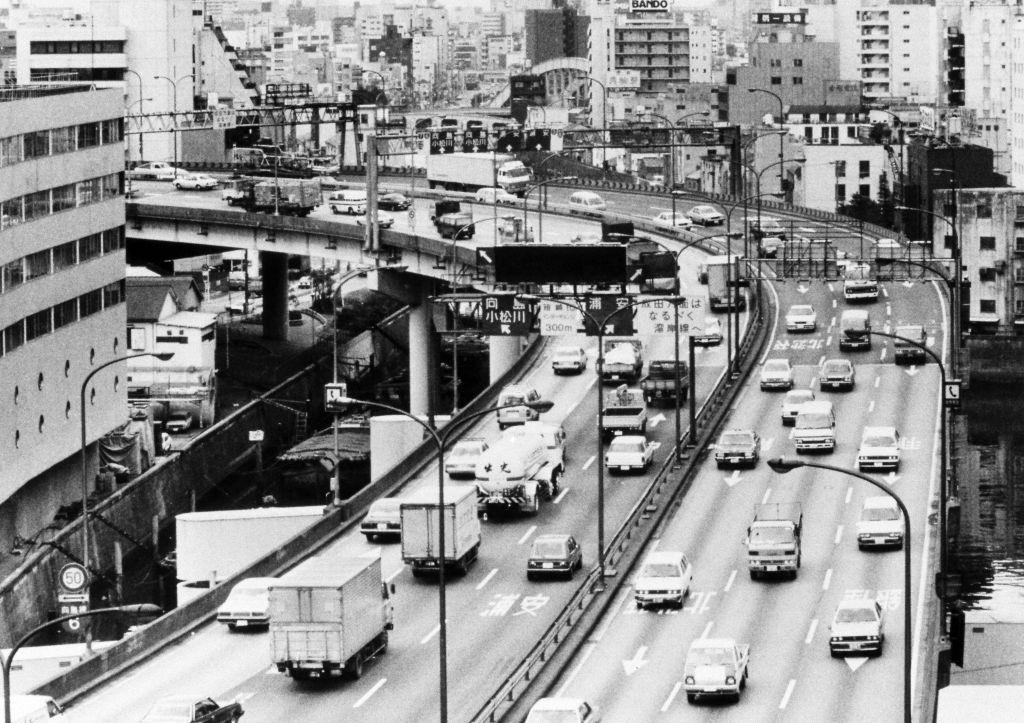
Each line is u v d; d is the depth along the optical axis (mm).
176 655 138375
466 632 140000
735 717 119000
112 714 124375
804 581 148625
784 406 199750
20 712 111562
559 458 183875
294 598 126875
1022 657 143750
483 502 171500
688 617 141250
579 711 112438
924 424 197000
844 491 174000
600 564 147625
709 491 177000
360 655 131000
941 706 82062
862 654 129750
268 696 126625
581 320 186875
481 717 116062
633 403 197875
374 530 165000
